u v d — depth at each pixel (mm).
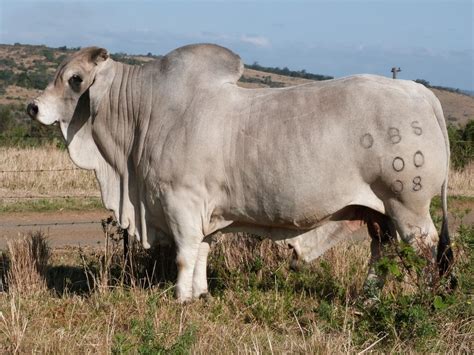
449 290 5562
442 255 5680
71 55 6316
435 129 5602
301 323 5773
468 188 16234
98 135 6375
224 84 6020
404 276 5793
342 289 6309
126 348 4863
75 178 14320
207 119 5859
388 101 5555
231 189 5867
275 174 5684
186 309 5844
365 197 5664
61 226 10797
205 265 6336
